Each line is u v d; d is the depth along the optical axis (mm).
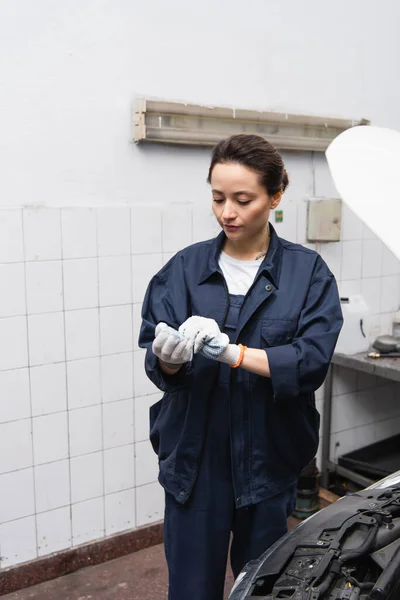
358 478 2711
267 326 1318
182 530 1405
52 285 2080
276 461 1384
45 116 1997
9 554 2137
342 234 2775
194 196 2354
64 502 2223
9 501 2109
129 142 2170
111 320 2221
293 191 2629
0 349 2018
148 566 2309
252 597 984
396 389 3111
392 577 938
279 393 1252
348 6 2641
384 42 2789
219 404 1354
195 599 1408
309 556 1044
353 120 2711
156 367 1296
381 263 2939
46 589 2160
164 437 1435
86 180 2105
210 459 1377
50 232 2049
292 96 2549
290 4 2473
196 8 2236
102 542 2314
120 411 2293
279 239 1409
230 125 2352
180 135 2211
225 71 2346
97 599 2113
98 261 2160
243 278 1364
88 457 2248
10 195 1973
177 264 1428
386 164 845
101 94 2088
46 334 2094
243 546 1438
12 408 2066
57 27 1973
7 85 1917
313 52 2574
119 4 2070
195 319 1220
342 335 2699
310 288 1343
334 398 2869
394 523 1106
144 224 2240
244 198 1222
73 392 2178
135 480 2373
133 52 2127
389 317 3025
